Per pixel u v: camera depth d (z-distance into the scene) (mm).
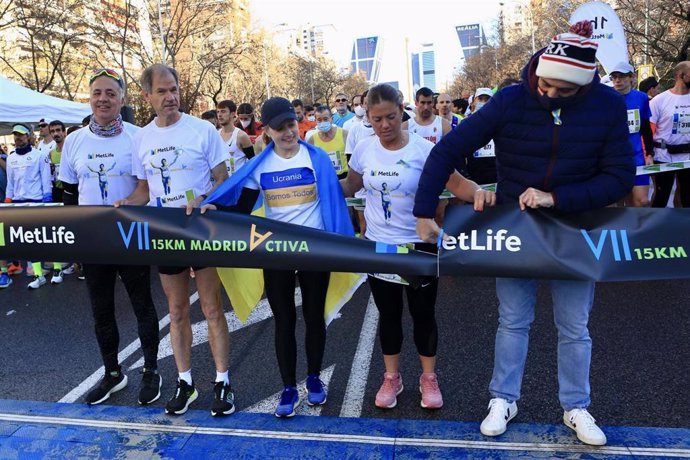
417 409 3307
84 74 32000
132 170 3531
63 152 3672
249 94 44062
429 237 2760
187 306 3340
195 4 30016
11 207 3230
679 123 6500
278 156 3172
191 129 3168
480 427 2916
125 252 3115
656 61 28562
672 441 2742
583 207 2531
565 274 2629
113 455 2836
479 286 5762
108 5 27875
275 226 2957
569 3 27906
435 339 3246
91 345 4699
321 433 2965
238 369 4043
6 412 3348
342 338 4594
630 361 3795
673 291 5184
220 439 2953
